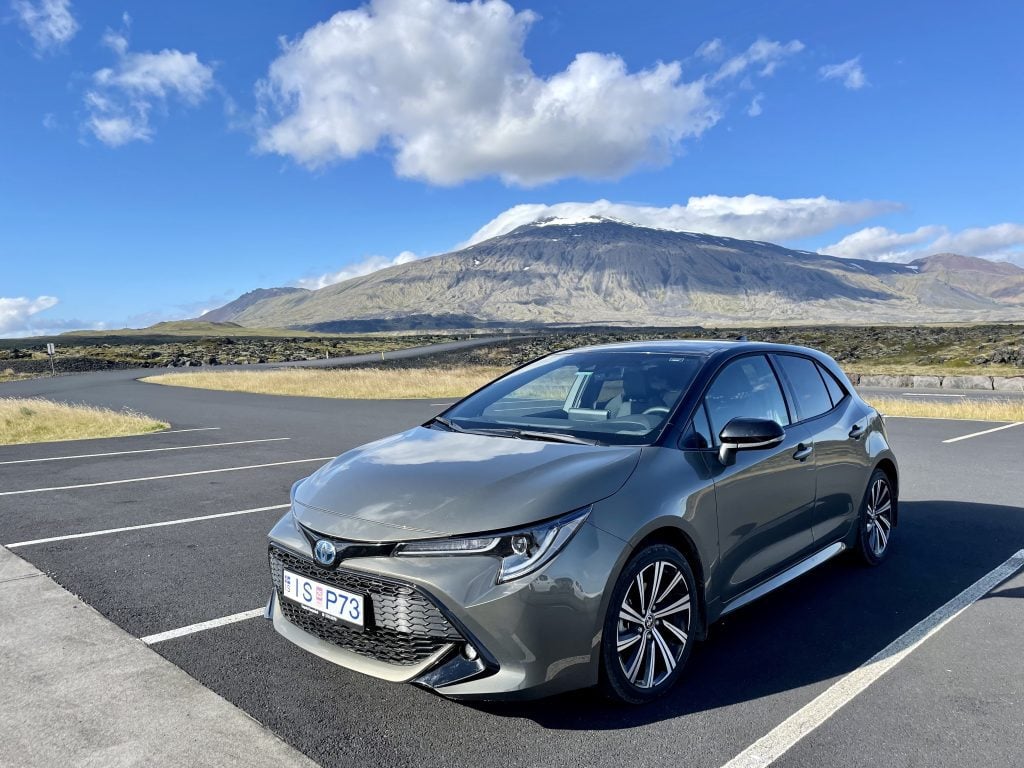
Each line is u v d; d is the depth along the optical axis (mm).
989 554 5535
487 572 2891
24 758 2754
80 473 9414
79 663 3627
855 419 5141
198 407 20344
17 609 4402
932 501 7305
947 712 3160
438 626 2914
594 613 2984
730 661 3729
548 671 2908
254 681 3449
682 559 3428
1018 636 3986
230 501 7562
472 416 4383
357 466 3666
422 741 2930
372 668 3062
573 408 4195
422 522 3018
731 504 3750
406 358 67625
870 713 3156
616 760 2791
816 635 4047
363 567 3021
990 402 17641
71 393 27844
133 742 2883
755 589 4023
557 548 2951
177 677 3480
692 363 4254
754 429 3619
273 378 32375
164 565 5320
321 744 2895
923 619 4254
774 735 2980
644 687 3240
